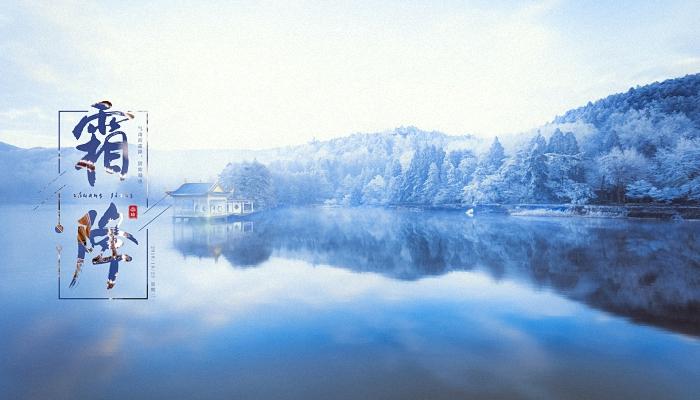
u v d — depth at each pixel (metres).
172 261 17.48
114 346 7.60
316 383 6.08
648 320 9.25
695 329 8.62
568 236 26.09
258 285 12.92
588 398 5.68
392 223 39.31
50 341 7.86
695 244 21.94
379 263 17.09
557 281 13.48
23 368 6.58
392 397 5.67
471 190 63.06
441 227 34.31
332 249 21.33
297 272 15.10
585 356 7.15
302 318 9.43
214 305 10.55
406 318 9.46
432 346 7.64
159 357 7.07
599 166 53.59
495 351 7.40
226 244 23.36
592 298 11.26
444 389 5.90
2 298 11.25
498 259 17.95
